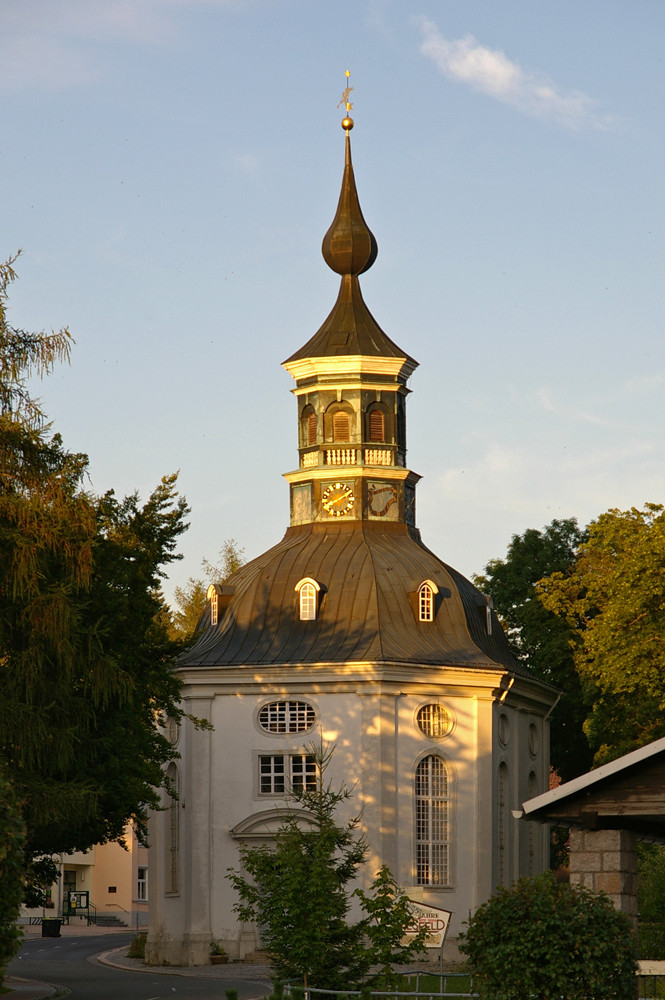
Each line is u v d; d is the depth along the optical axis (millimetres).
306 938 29562
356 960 29938
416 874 57094
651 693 52156
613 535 58750
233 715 59031
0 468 35156
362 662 57500
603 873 26312
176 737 60344
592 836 26516
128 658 40375
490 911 23234
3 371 35531
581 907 23078
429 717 58875
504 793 61406
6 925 23531
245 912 30766
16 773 34938
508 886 60406
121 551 40500
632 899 26547
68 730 35688
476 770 58875
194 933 57562
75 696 36906
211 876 58062
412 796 57625
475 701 59406
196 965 57125
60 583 35188
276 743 58281
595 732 57812
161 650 43188
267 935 30344
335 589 60406
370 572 60594
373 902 30172
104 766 38500
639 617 53000
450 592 61594
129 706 39219
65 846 41719
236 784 58469
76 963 58781
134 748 39531
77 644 35781
